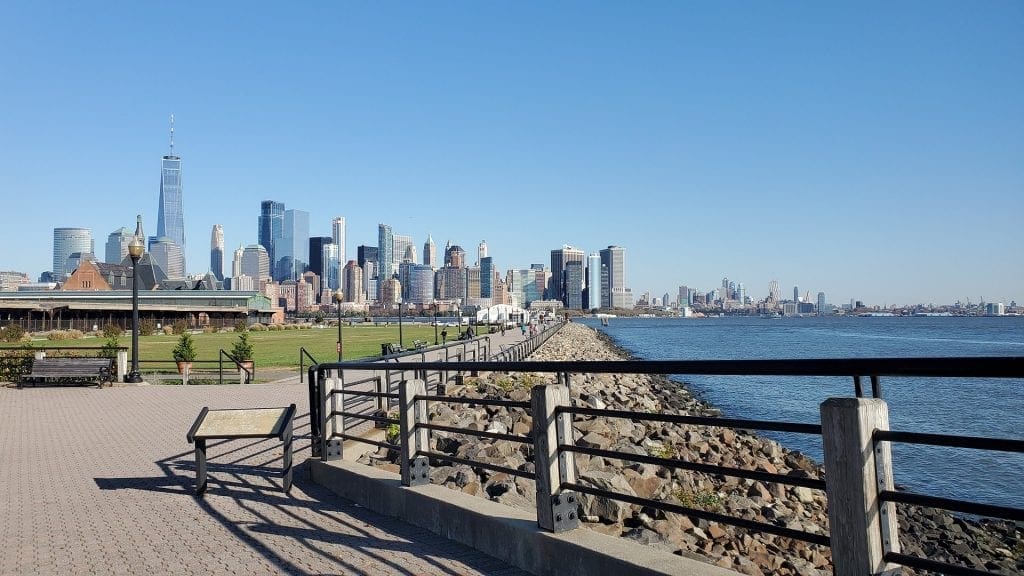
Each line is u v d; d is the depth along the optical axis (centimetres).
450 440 1260
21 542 663
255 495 849
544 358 4347
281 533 674
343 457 922
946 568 318
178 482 933
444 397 680
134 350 2516
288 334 8325
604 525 815
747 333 13588
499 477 987
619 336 12212
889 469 346
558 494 534
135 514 767
